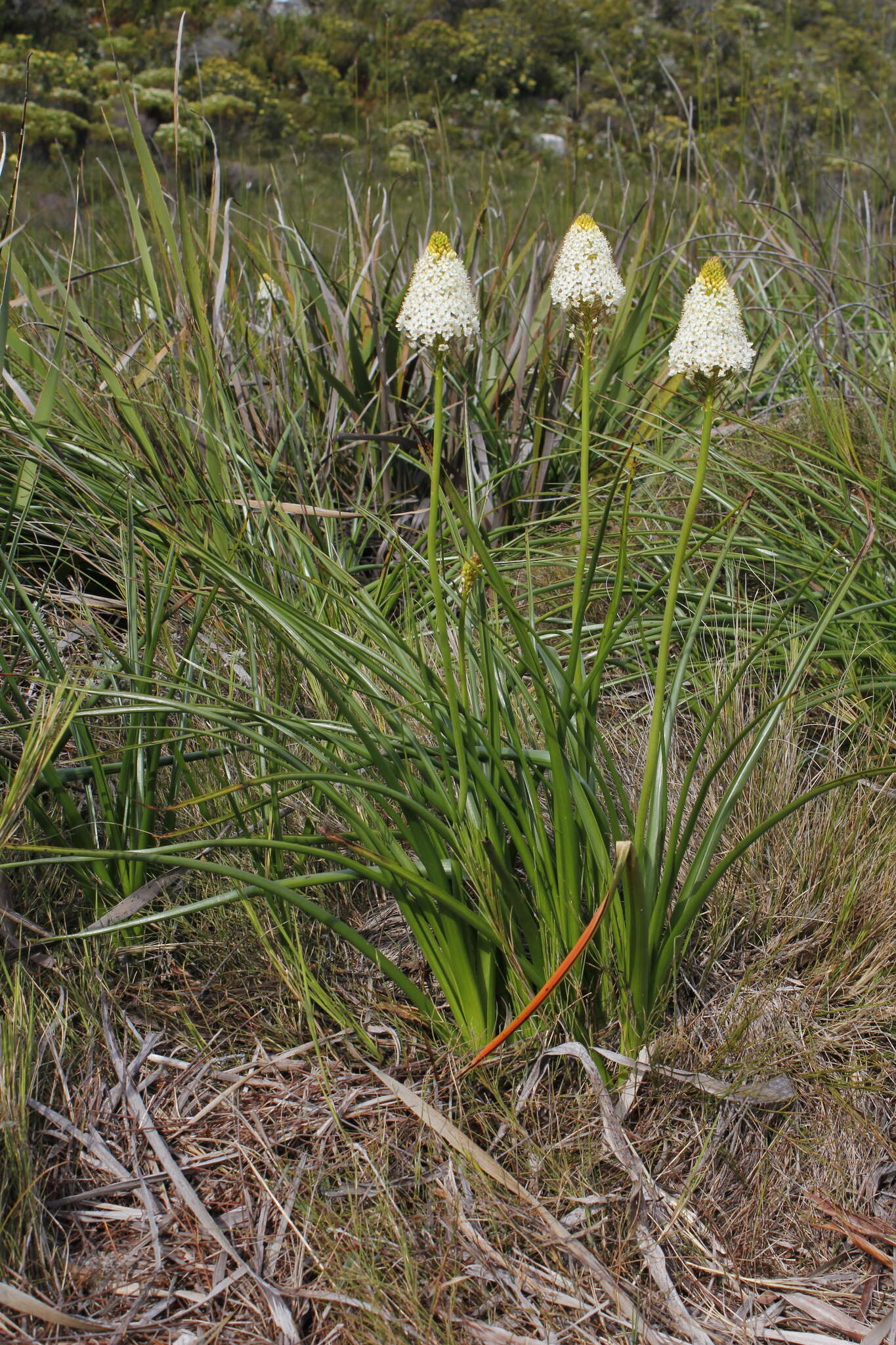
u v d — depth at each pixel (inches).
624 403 101.7
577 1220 57.9
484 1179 58.0
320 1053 61.5
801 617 79.6
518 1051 61.2
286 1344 54.9
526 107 375.2
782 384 113.3
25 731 66.0
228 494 80.4
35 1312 54.1
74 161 273.6
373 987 64.7
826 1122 60.8
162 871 66.7
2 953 61.6
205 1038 63.1
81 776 65.1
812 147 174.6
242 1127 60.4
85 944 63.7
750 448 96.2
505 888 59.4
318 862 66.8
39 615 70.1
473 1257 56.9
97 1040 62.4
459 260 54.1
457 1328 55.2
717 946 64.9
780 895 66.4
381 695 63.9
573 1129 60.2
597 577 79.4
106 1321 55.3
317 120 327.9
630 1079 60.4
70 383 85.5
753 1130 60.7
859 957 65.4
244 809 61.7
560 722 59.4
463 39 389.4
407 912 60.6
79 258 131.1
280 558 78.6
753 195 144.4
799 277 117.4
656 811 60.4
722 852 68.1
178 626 77.1
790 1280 57.4
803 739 74.7
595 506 85.9
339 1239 56.9
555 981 57.3
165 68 374.0
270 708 67.6
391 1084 59.9
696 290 52.6
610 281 54.1
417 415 95.0
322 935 65.7
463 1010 61.7
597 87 368.2
